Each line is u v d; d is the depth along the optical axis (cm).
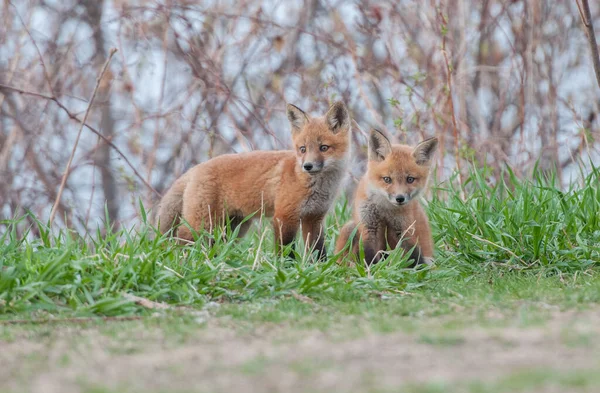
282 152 1273
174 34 1797
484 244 1128
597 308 781
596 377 482
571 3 2047
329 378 507
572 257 1073
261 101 1958
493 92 2106
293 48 2017
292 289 900
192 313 791
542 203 1159
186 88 1995
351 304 830
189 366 560
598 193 1200
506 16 2062
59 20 2156
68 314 788
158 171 2012
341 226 1349
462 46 1817
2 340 679
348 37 1817
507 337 621
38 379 537
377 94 1969
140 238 1013
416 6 1928
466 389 466
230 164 1261
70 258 926
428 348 590
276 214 1229
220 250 1030
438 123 1634
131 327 729
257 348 620
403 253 1109
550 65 1864
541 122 1805
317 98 1672
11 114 1945
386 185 1143
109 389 494
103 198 2066
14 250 973
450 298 877
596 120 1983
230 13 2002
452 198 1274
